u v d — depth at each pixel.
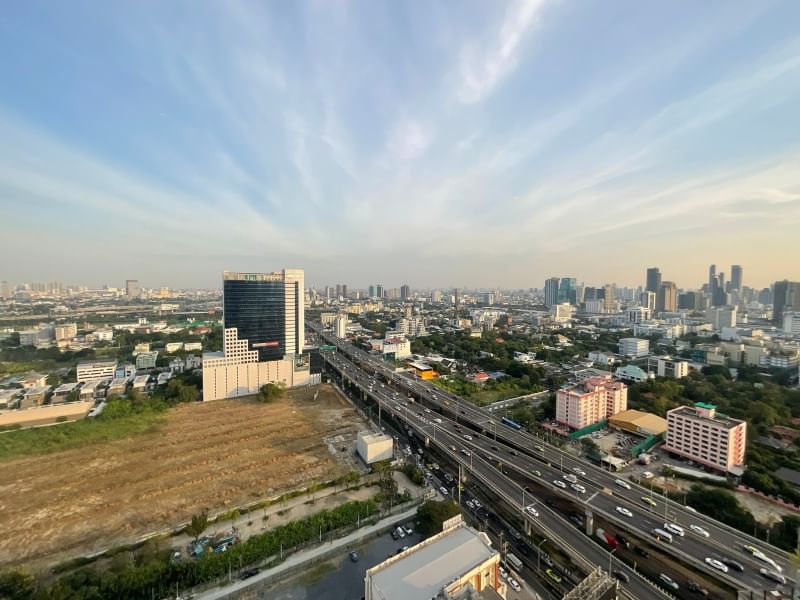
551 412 169.50
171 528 94.31
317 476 120.94
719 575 70.88
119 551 85.56
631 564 81.56
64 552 85.81
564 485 104.56
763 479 107.19
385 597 57.19
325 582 78.56
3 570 79.88
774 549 77.38
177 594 73.12
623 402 167.00
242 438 150.00
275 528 93.56
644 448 136.38
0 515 98.81
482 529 95.69
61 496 107.62
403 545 89.88
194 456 133.50
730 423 122.50
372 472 124.19
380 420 169.88
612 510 91.69
